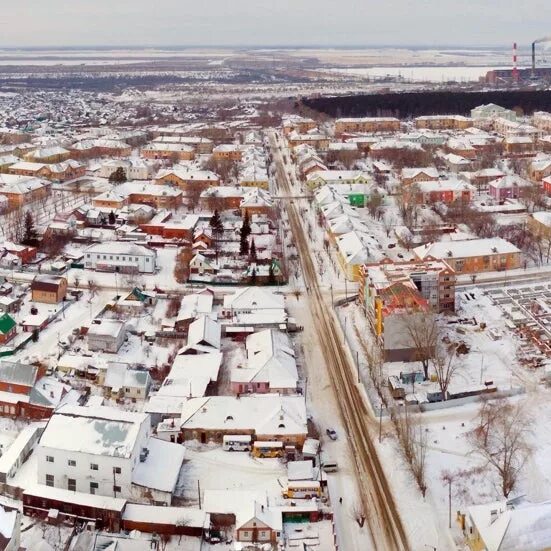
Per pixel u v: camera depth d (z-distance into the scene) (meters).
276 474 113.81
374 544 98.44
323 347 157.88
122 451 106.31
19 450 114.44
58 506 103.31
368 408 132.75
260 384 137.50
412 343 147.62
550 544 89.25
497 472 111.75
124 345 157.00
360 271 178.25
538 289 185.62
